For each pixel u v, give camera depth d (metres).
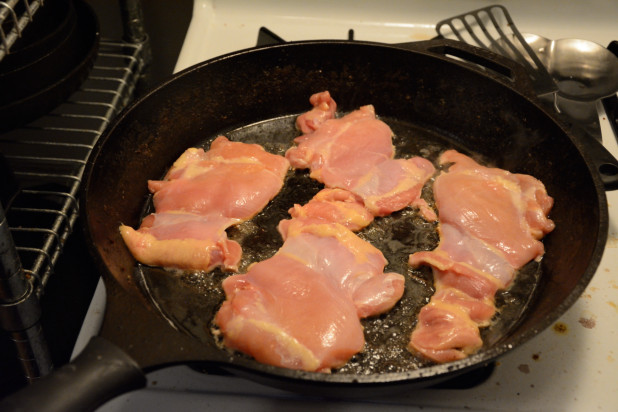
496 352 0.40
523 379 0.47
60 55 0.56
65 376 0.36
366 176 0.60
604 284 0.53
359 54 0.64
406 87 0.66
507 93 0.60
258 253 0.55
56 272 0.74
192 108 0.63
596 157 0.58
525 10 0.77
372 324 0.50
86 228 0.46
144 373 0.38
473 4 0.77
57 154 0.83
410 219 0.58
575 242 0.52
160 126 0.61
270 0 0.77
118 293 0.42
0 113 0.53
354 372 0.47
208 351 0.39
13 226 0.66
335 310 0.49
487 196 0.57
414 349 0.48
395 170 0.60
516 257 0.54
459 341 0.48
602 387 0.47
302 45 0.63
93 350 0.37
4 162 0.57
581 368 0.48
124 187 0.57
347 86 0.67
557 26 0.77
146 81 0.78
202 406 0.46
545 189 0.58
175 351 0.39
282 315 0.48
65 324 0.71
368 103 0.68
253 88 0.65
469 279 0.52
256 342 0.47
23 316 0.49
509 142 0.62
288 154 0.63
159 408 0.46
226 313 0.49
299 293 0.50
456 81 0.63
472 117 0.64
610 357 0.49
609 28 0.77
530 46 0.72
